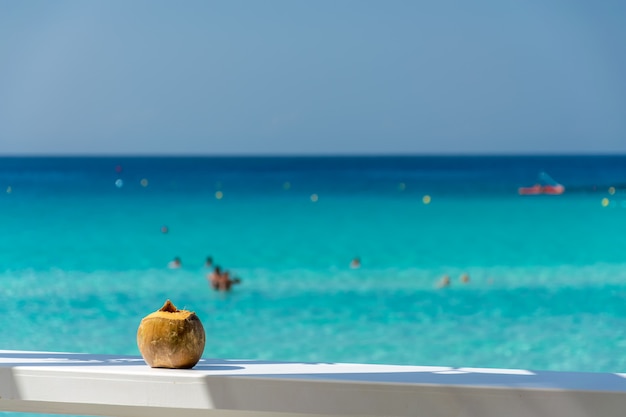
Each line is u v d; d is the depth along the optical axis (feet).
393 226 64.08
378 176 133.90
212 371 6.26
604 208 76.79
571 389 5.63
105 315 30.22
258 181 121.08
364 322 29.43
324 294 35.96
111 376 6.15
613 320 29.19
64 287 36.91
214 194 95.81
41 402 6.43
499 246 52.13
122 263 45.01
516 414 5.69
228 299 34.71
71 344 25.30
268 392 5.98
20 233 58.34
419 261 46.14
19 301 33.27
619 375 6.14
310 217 71.00
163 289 36.86
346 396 5.90
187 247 52.16
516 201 84.89
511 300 33.94
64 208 77.36
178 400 6.05
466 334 27.20
